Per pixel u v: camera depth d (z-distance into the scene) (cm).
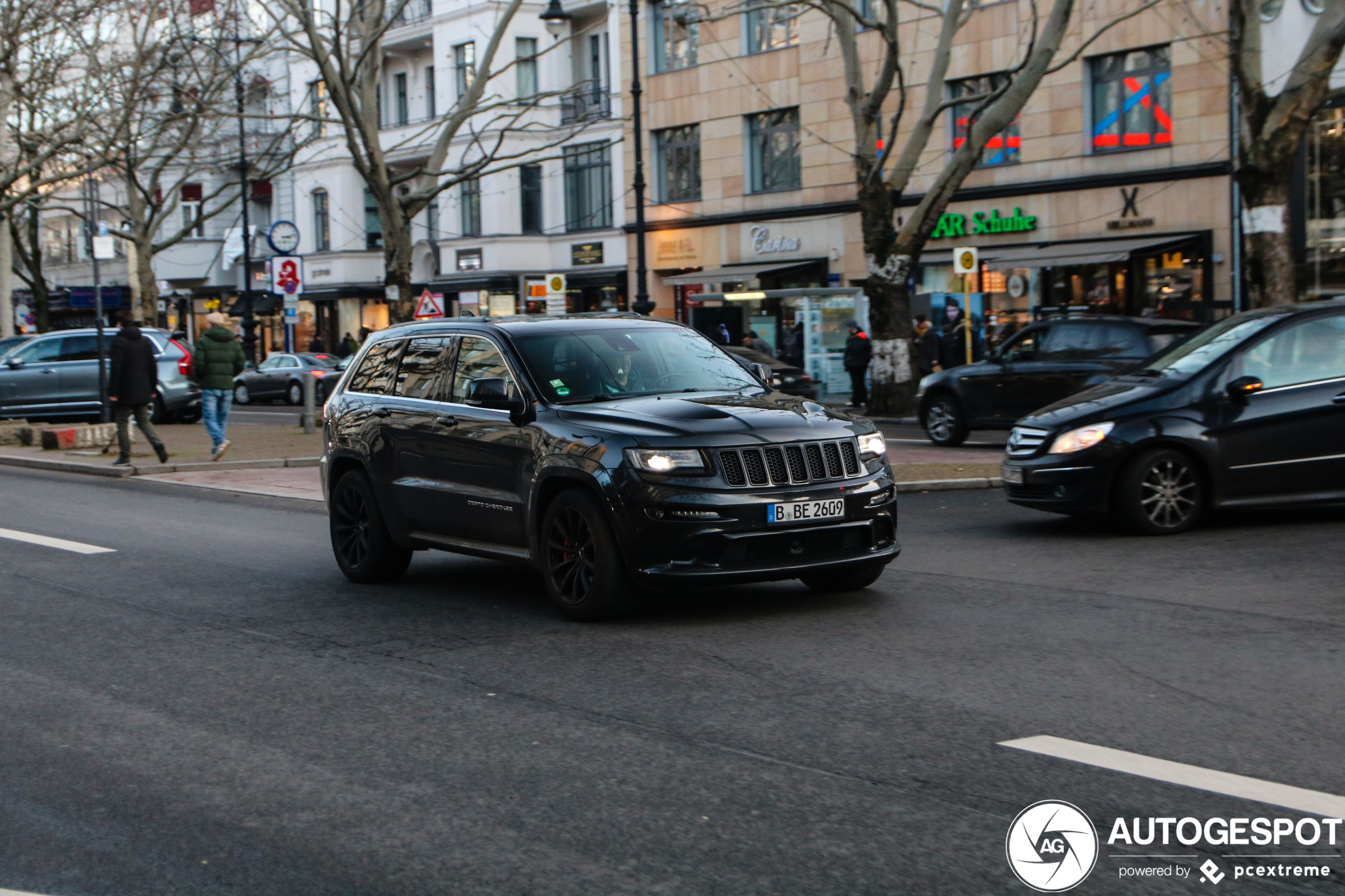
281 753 568
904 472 1576
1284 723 566
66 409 2814
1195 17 2653
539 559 855
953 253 3030
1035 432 1141
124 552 1182
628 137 4150
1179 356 1166
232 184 3906
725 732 577
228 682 700
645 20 4047
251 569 1088
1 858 455
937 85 2480
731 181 3847
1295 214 2712
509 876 425
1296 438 1099
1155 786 491
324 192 5241
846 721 587
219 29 3397
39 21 2945
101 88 3084
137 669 735
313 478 1791
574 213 4412
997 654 705
